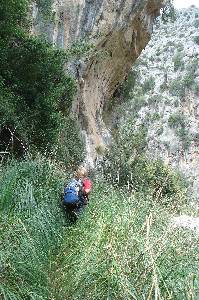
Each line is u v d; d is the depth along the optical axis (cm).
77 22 2089
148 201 632
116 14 2369
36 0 1694
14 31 1284
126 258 391
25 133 1191
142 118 8638
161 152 8038
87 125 2469
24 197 595
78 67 2219
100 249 435
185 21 11100
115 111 3350
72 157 1712
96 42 2266
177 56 9756
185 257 408
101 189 860
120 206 640
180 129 8288
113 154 1953
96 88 2675
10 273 434
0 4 1214
